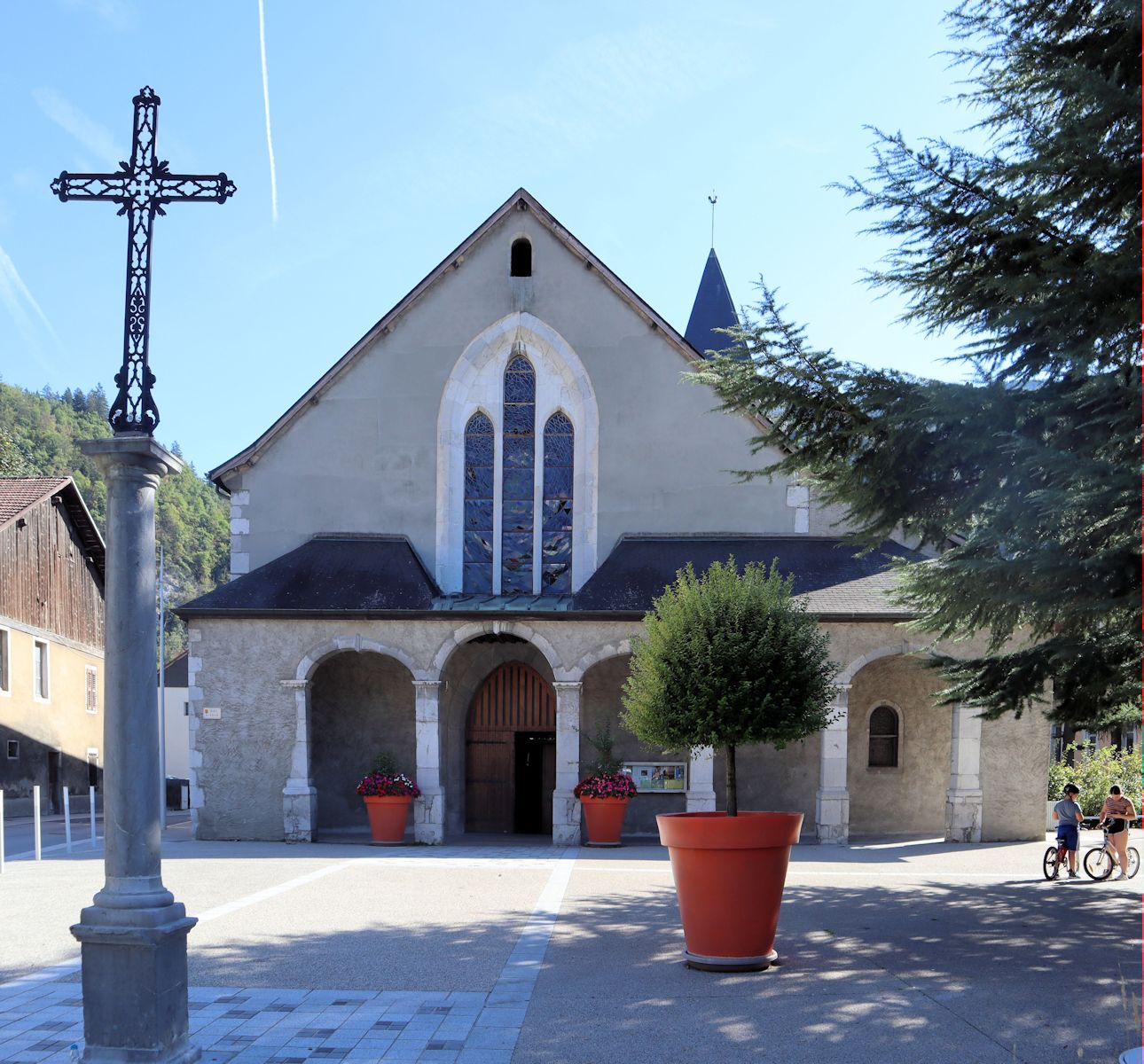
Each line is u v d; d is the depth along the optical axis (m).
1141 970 8.88
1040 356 10.20
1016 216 9.96
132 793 6.36
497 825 22.62
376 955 9.58
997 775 19.91
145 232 6.70
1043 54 10.31
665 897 13.09
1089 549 10.27
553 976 8.76
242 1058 6.61
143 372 6.62
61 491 36.03
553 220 22.80
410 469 22.62
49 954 9.61
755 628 9.36
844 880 14.77
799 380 10.87
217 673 20.47
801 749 21.11
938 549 11.53
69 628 36.97
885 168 10.41
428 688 20.11
